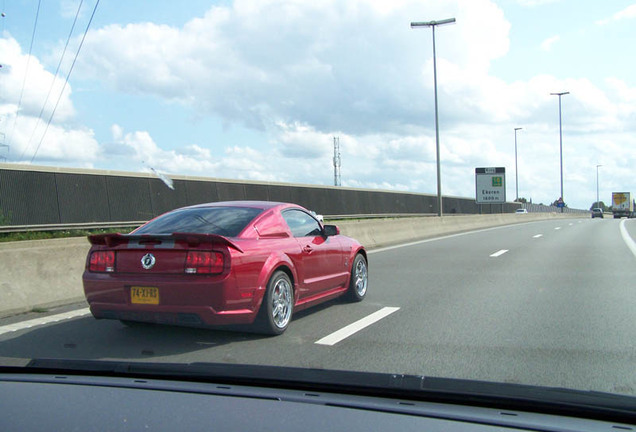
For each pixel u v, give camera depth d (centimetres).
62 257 811
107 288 528
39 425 224
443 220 2792
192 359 489
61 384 292
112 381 300
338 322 649
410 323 643
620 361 480
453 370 455
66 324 640
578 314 695
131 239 527
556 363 474
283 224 621
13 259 732
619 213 7356
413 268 1203
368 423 230
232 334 586
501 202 4941
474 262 1325
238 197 3177
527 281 995
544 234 2559
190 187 2934
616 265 1244
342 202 4009
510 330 605
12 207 2212
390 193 4675
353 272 768
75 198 2442
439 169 3147
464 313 703
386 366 467
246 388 287
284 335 583
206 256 507
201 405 253
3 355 505
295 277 608
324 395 274
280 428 222
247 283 527
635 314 694
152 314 514
